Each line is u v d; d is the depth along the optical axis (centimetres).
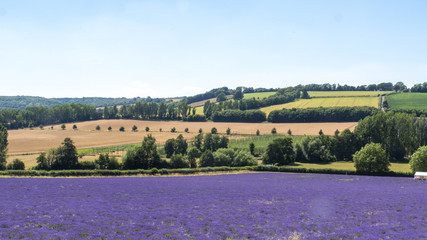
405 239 1688
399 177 6353
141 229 1816
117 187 3756
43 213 2158
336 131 15275
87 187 3681
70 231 1728
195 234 1741
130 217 2106
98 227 1831
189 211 2356
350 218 2186
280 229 1869
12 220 1941
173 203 2697
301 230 1856
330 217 2209
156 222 1989
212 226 1917
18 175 5216
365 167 6912
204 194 3291
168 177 5697
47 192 3164
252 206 2609
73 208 2356
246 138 15512
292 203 2777
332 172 7150
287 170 7481
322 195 3319
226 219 2106
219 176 6131
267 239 1672
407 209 2520
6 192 3094
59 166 8025
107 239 1617
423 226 1972
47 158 8056
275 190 3738
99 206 2466
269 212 2359
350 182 5097
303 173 7206
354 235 1759
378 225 1992
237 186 4150
